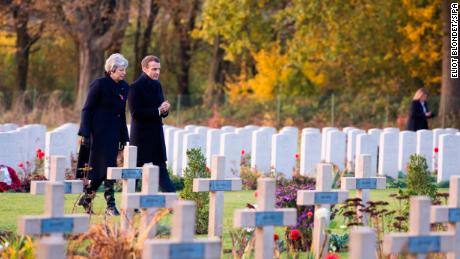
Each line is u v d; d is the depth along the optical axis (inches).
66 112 2330.2
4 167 944.9
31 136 1132.5
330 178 550.9
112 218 684.7
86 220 444.8
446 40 2102.6
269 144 1127.6
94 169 719.1
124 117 740.7
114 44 2635.3
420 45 2301.9
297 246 585.6
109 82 727.7
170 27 3095.5
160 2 2844.5
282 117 2367.1
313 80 2444.6
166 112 749.9
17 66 3036.4
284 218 459.5
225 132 1127.6
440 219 475.2
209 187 575.2
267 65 2468.0
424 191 671.1
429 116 1365.7
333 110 2322.8
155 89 749.9
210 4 2236.7
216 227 582.2
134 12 2829.7
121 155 1011.9
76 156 1155.3
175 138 1130.0
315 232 544.4
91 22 2527.1
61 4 2466.8
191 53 3100.4
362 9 2257.6
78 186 565.3
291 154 1115.3
